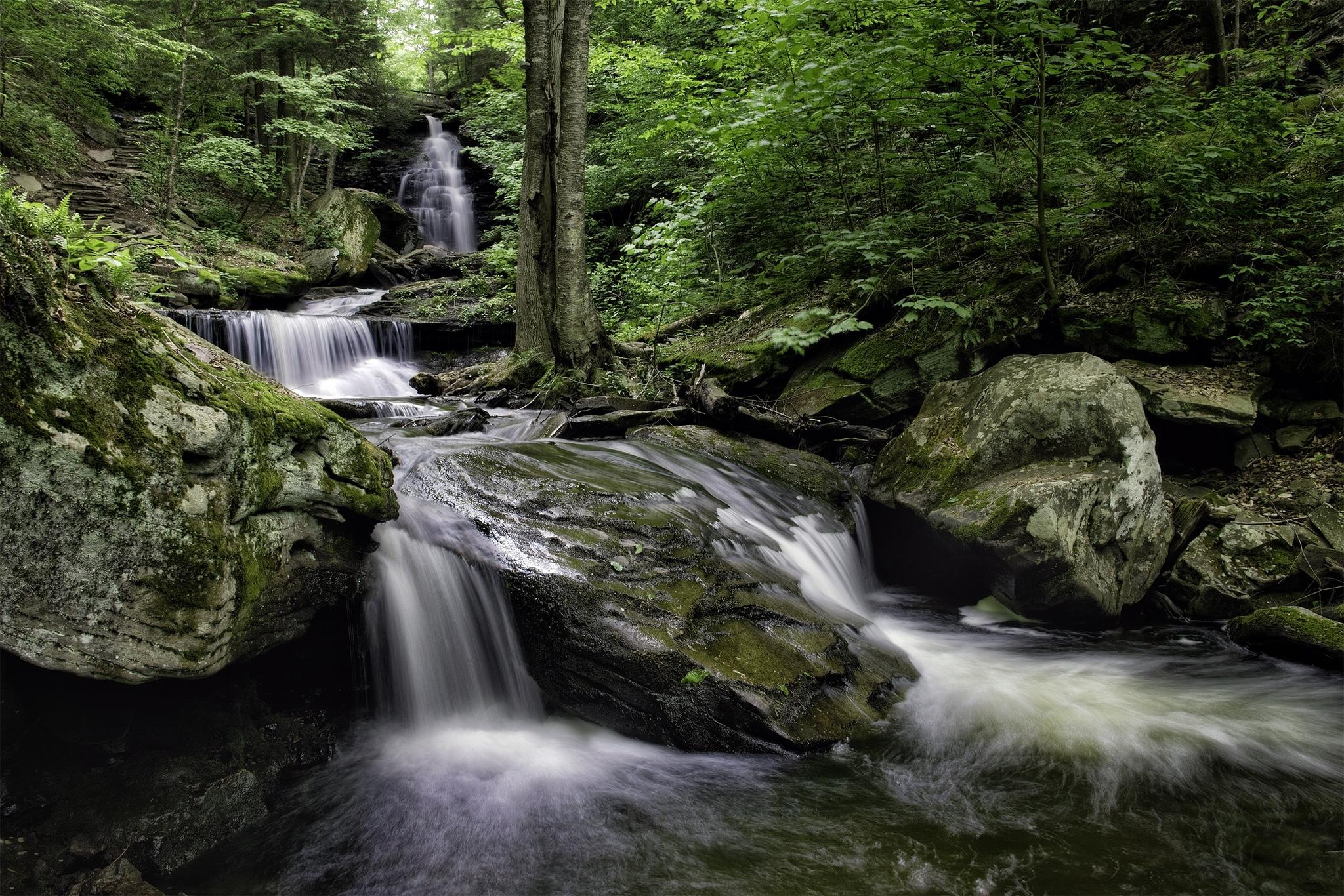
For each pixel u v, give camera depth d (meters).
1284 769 3.58
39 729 2.77
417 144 26.19
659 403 7.83
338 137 18.08
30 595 2.37
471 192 24.47
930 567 6.03
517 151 16.42
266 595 3.09
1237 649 4.96
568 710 3.92
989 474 5.61
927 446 6.11
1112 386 5.46
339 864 2.87
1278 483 5.75
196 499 2.68
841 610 4.93
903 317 7.40
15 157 14.20
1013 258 7.57
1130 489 5.28
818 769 3.53
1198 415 5.95
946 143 8.37
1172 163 6.90
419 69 26.03
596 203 14.77
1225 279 6.72
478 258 17.47
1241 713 4.12
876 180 8.77
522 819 3.17
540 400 8.31
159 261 12.37
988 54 6.64
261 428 3.05
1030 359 5.99
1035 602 5.18
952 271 7.75
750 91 8.44
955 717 4.05
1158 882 2.75
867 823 3.14
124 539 2.48
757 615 4.15
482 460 4.99
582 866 2.87
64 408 2.38
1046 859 2.89
